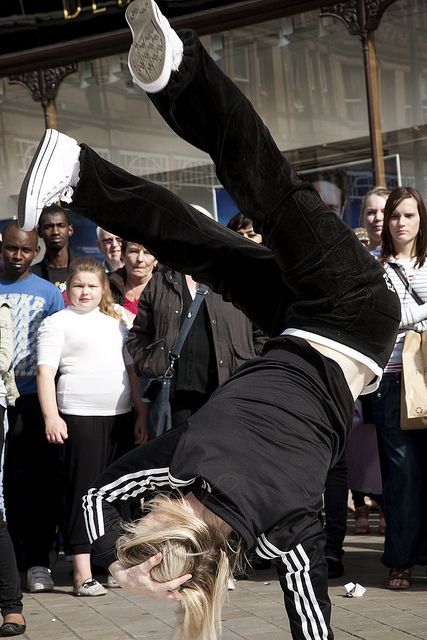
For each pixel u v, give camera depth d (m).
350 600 5.89
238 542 3.35
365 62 9.90
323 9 9.92
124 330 6.80
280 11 9.93
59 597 6.43
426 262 6.03
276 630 5.36
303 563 3.50
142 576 3.22
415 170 9.87
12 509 7.05
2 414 5.98
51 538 6.75
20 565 7.16
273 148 3.70
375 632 5.22
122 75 10.95
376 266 3.84
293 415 3.51
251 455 3.37
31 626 5.74
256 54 10.33
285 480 3.38
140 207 3.96
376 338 3.80
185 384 6.36
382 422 6.09
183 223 4.02
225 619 5.62
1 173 11.70
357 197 10.11
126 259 7.36
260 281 4.07
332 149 10.20
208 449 3.35
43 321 6.72
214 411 3.48
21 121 11.55
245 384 3.60
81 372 6.60
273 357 3.71
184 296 6.44
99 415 6.59
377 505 8.88
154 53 3.48
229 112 3.59
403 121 9.90
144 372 6.31
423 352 5.96
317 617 3.51
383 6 9.74
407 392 5.89
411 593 6.00
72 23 10.77
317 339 3.73
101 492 3.55
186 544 3.21
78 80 11.19
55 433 6.44
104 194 3.89
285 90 10.30
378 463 7.21
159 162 10.95
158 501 3.34
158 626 5.59
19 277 6.96
